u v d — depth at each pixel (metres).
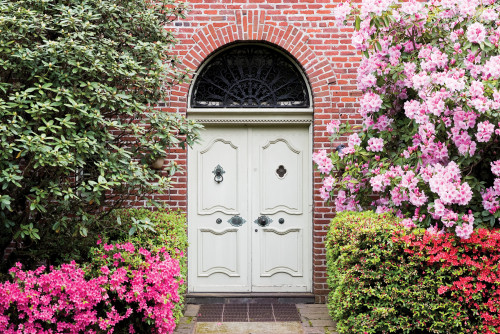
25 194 4.40
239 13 5.95
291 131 6.23
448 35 4.81
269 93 6.16
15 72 4.23
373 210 5.25
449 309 4.11
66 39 4.00
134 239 4.47
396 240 4.18
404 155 4.94
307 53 5.97
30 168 4.36
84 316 3.78
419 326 4.21
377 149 5.02
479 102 4.04
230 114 6.10
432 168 4.41
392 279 4.24
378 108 5.01
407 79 4.84
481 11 4.53
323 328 5.04
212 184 6.25
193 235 6.21
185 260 5.62
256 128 6.24
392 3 4.86
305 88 6.19
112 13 4.53
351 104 5.97
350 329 4.53
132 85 4.66
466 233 4.02
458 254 4.13
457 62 4.54
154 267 4.09
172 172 4.64
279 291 6.21
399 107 5.26
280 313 5.57
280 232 6.21
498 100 4.05
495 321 4.00
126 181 4.11
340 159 5.32
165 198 5.96
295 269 6.22
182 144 4.76
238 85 6.18
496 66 4.16
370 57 5.12
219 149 6.25
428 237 4.16
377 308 4.23
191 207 6.21
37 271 3.90
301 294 6.08
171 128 5.31
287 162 6.25
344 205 5.56
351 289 4.40
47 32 4.47
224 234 6.25
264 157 6.25
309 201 6.20
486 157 4.67
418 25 4.82
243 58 6.20
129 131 5.46
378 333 4.41
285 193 6.25
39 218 4.70
